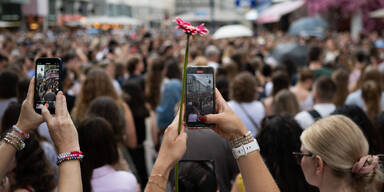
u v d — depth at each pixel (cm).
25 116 139
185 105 144
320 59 686
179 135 133
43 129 299
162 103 532
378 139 307
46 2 3878
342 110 315
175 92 526
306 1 2617
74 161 129
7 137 136
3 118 266
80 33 3259
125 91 496
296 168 241
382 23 2448
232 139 141
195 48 956
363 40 1452
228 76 657
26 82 362
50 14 4075
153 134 539
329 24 2705
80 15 4459
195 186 190
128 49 1324
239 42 1631
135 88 496
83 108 445
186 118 144
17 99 380
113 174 254
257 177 138
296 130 249
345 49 1173
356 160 153
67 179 125
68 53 757
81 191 126
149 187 128
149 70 613
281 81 495
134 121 489
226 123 139
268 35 2248
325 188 158
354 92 507
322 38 1719
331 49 1259
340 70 533
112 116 353
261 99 553
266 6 3419
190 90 144
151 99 604
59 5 4194
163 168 129
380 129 348
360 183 151
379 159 159
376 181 153
